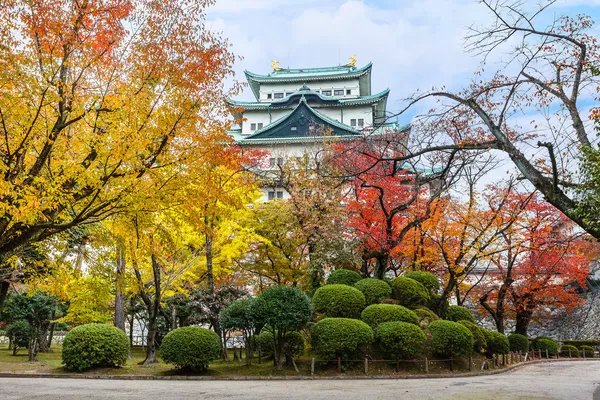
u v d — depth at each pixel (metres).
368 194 18.41
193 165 9.05
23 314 20.73
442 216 19.69
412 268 21.92
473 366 16.23
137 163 8.22
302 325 14.19
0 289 16.80
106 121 8.35
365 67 61.62
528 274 24.56
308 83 63.41
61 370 14.74
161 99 8.59
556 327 34.59
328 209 19.62
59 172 8.39
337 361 14.52
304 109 45.91
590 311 33.06
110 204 8.53
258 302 14.20
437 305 18.81
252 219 20.91
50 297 21.41
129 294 20.34
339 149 18.06
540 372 17.20
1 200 7.30
